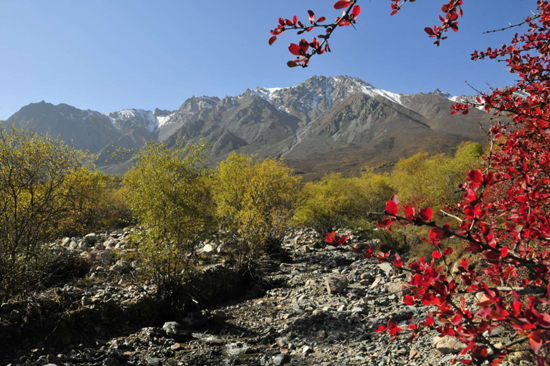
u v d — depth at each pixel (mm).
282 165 21406
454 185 18750
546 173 2916
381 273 15258
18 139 8859
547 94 3410
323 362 7457
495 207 2859
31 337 7797
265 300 12703
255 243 14914
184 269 11023
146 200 10773
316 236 24016
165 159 11508
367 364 7027
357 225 23422
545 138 3271
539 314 1422
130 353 7961
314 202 22500
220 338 9195
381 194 31297
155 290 10688
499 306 1635
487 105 3617
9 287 8297
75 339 8180
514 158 3285
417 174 26375
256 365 7570
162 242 10516
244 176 19672
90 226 18531
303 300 12211
